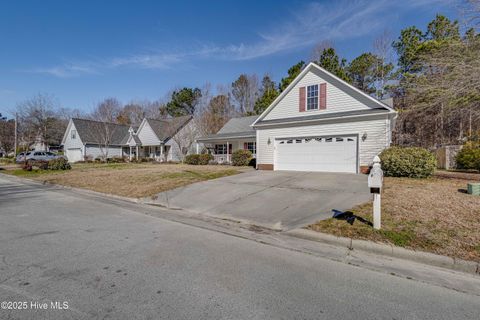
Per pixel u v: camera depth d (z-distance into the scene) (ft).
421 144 66.74
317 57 100.73
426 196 22.50
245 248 14.07
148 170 53.36
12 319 7.73
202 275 10.73
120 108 161.68
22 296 9.00
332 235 14.94
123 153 118.73
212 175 42.01
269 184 32.73
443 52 35.68
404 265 11.98
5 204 26.30
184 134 96.63
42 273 10.74
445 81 33.35
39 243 14.37
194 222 19.67
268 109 52.80
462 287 10.05
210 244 14.62
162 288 9.62
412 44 79.36
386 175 35.65
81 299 8.84
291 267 11.69
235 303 8.72
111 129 118.83
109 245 14.19
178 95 147.95
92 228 17.61
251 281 10.29
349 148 42.19
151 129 98.73
